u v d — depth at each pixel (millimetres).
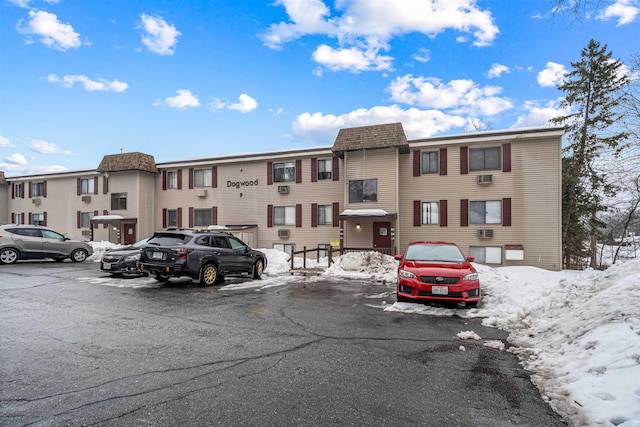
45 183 27438
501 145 16797
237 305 7324
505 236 16484
